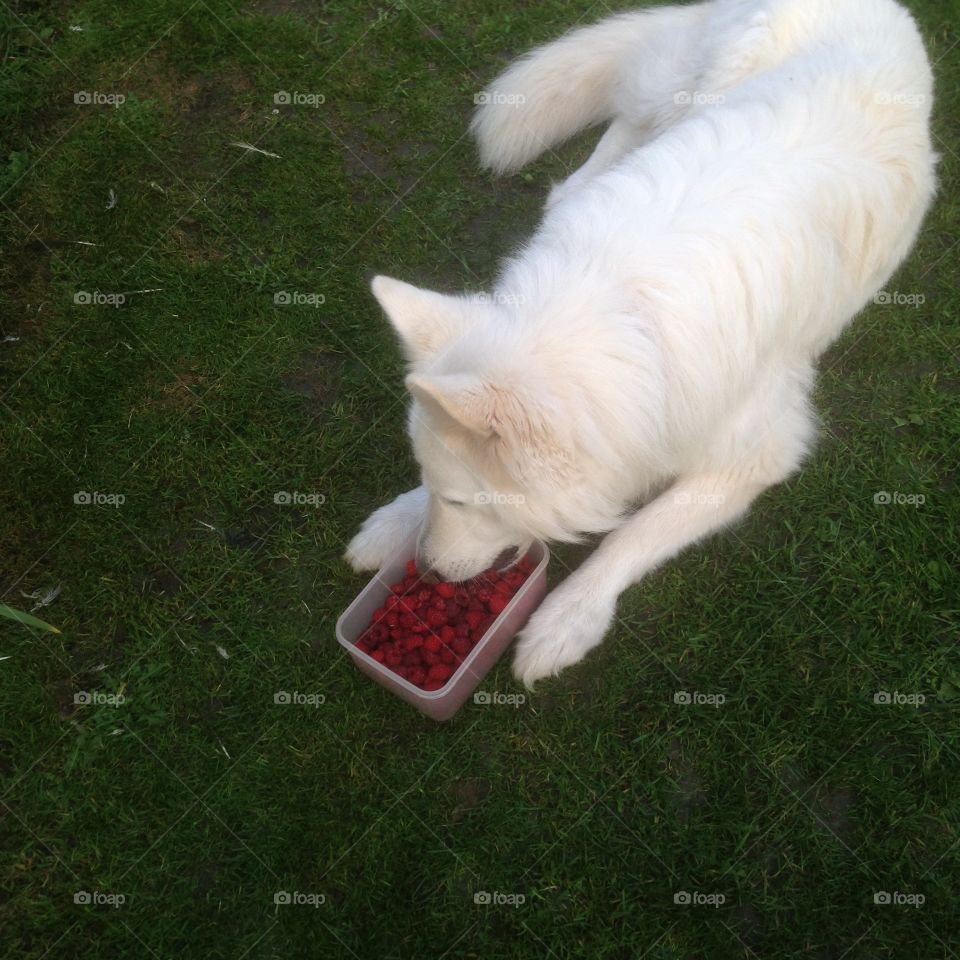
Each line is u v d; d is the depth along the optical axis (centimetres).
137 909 240
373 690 264
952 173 345
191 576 287
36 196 358
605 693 262
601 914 236
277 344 328
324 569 287
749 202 214
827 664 266
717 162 218
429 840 246
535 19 402
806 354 266
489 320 194
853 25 276
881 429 301
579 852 243
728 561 281
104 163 365
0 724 262
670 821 246
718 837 244
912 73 266
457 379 167
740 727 257
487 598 252
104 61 390
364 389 318
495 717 259
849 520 286
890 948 230
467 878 241
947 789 246
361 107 381
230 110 380
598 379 190
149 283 340
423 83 386
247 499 301
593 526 222
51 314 335
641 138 355
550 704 262
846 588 275
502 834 246
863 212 245
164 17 397
